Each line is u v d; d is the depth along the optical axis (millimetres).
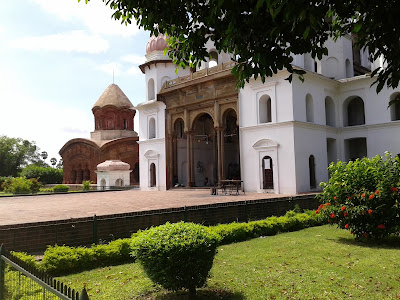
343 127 24891
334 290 5590
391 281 5957
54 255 6855
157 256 5141
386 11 4062
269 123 22250
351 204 9148
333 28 5219
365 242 9195
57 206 15766
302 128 21953
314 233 10836
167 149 29531
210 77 25219
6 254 4961
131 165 43000
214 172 32219
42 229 8227
